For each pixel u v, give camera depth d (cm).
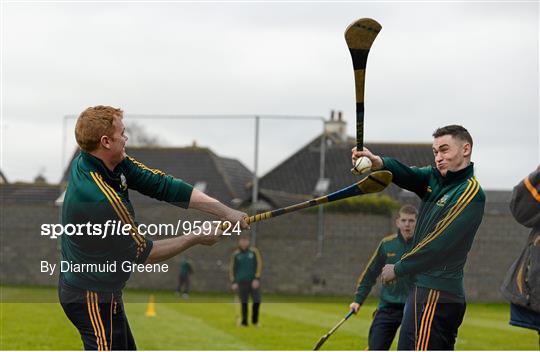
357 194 1077
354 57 1027
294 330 2602
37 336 2300
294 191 4222
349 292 2170
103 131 1042
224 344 2230
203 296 2084
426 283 1154
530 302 1194
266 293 2225
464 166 1153
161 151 4509
